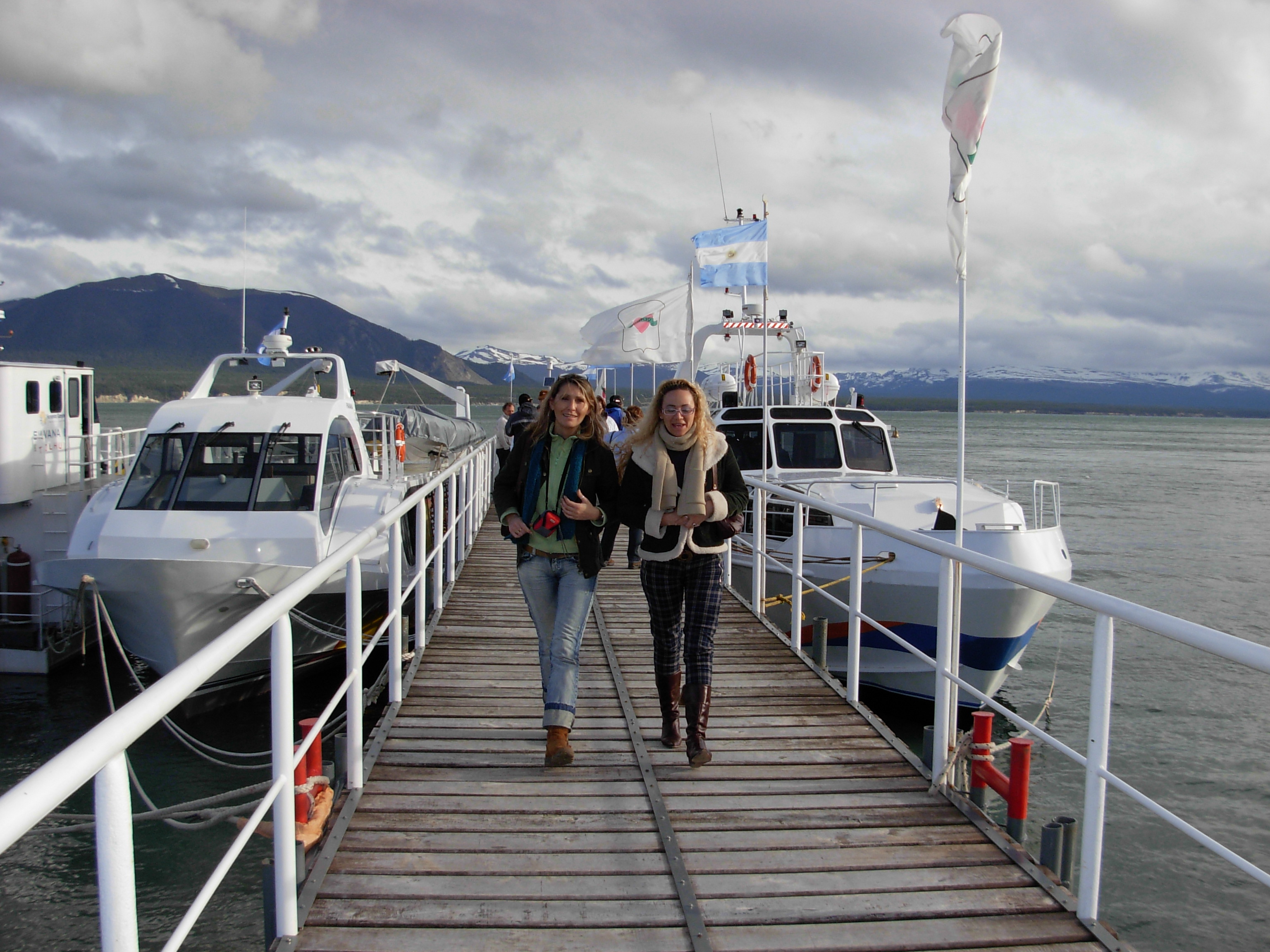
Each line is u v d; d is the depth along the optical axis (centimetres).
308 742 359
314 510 1051
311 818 425
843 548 998
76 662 1379
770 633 772
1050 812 902
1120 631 1558
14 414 1371
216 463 1073
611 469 458
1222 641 256
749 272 1038
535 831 404
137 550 1004
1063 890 355
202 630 986
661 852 388
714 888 359
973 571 924
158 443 1086
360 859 376
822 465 1210
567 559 462
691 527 434
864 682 1050
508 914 337
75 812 866
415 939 321
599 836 401
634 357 1489
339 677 1248
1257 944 711
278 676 311
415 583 657
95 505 1130
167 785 941
